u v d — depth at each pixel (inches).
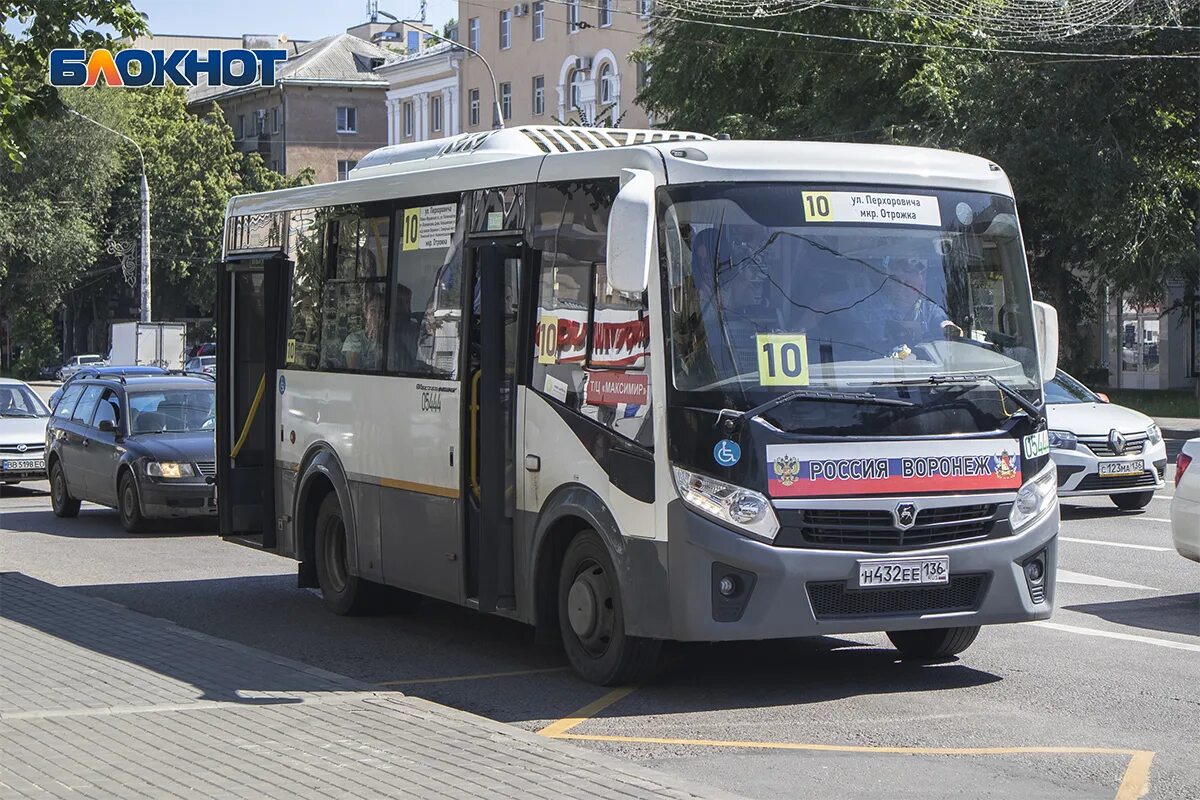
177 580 576.4
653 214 331.6
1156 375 2096.5
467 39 2933.1
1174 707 339.0
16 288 3041.3
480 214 402.0
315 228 488.1
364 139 3895.2
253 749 280.7
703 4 1582.2
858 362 340.8
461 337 402.0
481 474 385.1
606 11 2453.2
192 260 3270.2
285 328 505.0
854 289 345.1
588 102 2559.1
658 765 290.8
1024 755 296.7
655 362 335.9
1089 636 426.6
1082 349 1775.3
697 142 354.3
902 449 339.6
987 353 355.9
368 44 3993.6
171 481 719.7
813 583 333.1
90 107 2891.2
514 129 421.7
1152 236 1413.6
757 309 337.1
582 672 366.3
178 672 358.6
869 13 1464.1
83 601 475.2
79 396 823.1
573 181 366.9
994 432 350.0
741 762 292.4
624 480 344.2
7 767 268.5
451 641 440.8
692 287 335.9
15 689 338.6
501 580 384.5
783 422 332.2
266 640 444.1
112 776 262.1
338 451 466.0
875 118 1503.4
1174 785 274.2
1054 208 1401.3
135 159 3213.6
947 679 371.6
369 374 448.1
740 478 328.8
